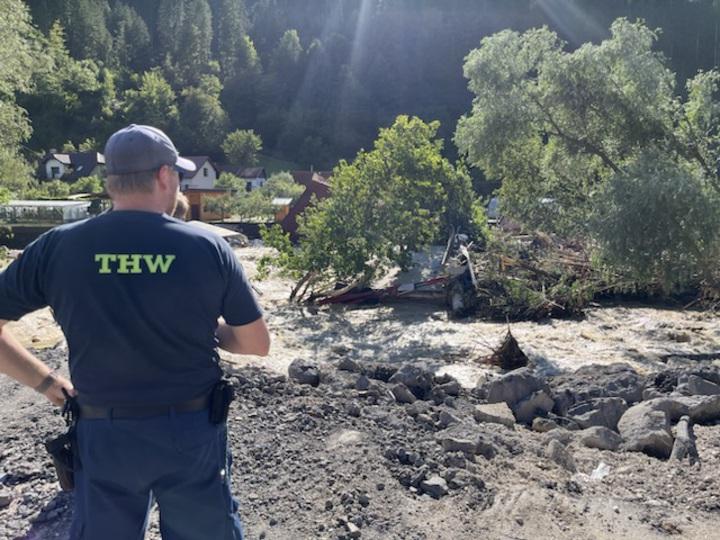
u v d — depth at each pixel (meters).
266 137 117.00
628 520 4.05
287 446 4.40
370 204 21.97
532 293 19.14
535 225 23.61
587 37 94.31
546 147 22.47
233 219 52.09
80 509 2.27
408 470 4.20
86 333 2.16
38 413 5.02
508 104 21.09
